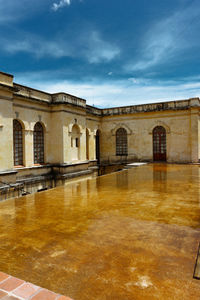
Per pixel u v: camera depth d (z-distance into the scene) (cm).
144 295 228
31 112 1422
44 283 251
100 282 251
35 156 1482
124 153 2255
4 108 1134
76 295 230
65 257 309
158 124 2083
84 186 848
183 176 1084
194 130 1927
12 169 1170
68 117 1619
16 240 368
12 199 644
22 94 1345
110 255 312
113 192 730
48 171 1552
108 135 2312
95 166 2139
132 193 710
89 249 332
